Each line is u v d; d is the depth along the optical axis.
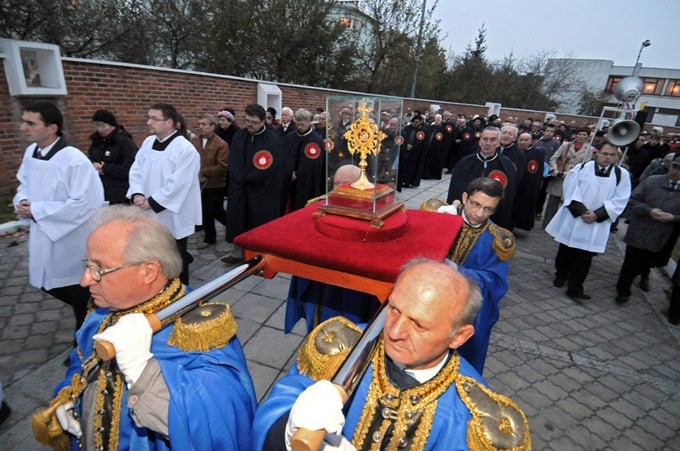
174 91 7.30
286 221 1.85
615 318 4.05
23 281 3.88
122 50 9.71
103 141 4.26
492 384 2.91
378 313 1.09
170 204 3.29
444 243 1.60
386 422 0.96
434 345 0.90
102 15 9.05
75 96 5.85
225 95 8.45
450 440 0.91
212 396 1.05
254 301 3.73
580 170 4.23
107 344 0.96
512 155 4.88
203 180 4.69
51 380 2.59
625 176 4.02
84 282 1.13
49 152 2.57
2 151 5.30
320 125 7.81
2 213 5.08
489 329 2.26
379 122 1.66
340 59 16.42
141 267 1.13
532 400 2.78
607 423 2.62
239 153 4.48
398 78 19.56
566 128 12.31
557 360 3.27
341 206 1.74
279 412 0.98
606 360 3.32
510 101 29.06
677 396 2.93
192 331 1.11
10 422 2.24
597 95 36.03
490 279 2.22
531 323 3.85
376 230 1.56
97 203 2.70
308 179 5.44
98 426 1.15
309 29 14.56
